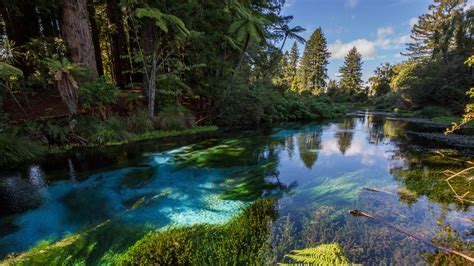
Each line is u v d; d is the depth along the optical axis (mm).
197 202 2885
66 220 2459
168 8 7543
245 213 2514
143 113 7477
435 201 2711
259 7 11945
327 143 6805
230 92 9578
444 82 13828
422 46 26984
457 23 15656
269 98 11812
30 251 1930
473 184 3256
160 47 8430
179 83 8523
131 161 4699
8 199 2984
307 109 14664
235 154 5402
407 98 18234
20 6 7055
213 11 9156
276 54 13430
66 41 6781
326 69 35906
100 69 10852
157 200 2961
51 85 7656
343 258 1210
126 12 7531
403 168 4227
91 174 3936
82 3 6770
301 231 2094
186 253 1838
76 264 1767
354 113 19891
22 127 5184
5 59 5941
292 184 3506
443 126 10398
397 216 2354
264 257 1715
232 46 9836
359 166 4441
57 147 5371
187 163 4641
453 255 1696
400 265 1602
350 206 2629
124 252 1897
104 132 5969
